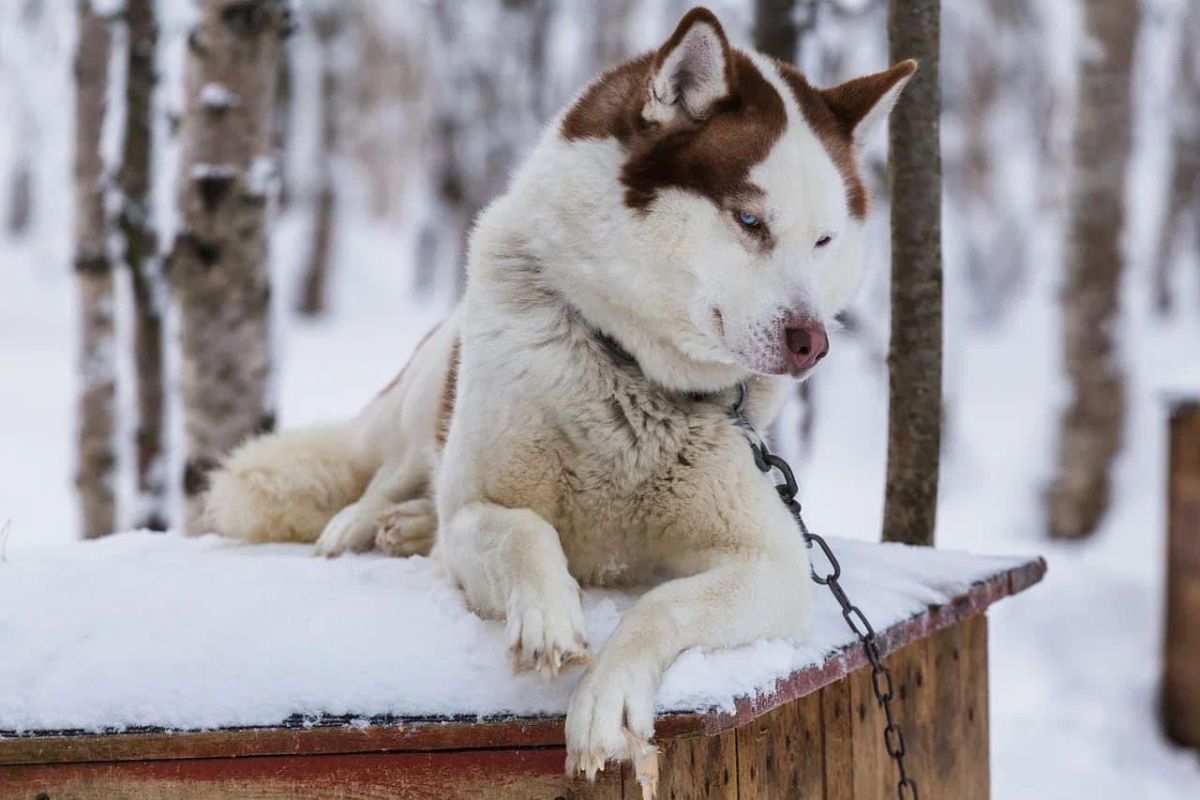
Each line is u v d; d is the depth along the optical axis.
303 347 22.67
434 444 4.70
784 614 3.58
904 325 5.67
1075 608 11.30
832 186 3.93
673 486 3.86
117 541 5.12
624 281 3.84
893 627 3.97
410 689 3.27
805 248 3.87
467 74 15.10
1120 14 13.84
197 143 7.08
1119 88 13.93
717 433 3.87
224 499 5.26
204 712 3.27
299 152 27.72
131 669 3.35
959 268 20.50
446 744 3.24
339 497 5.34
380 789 3.30
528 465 3.88
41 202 31.81
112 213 8.55
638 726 2.99
